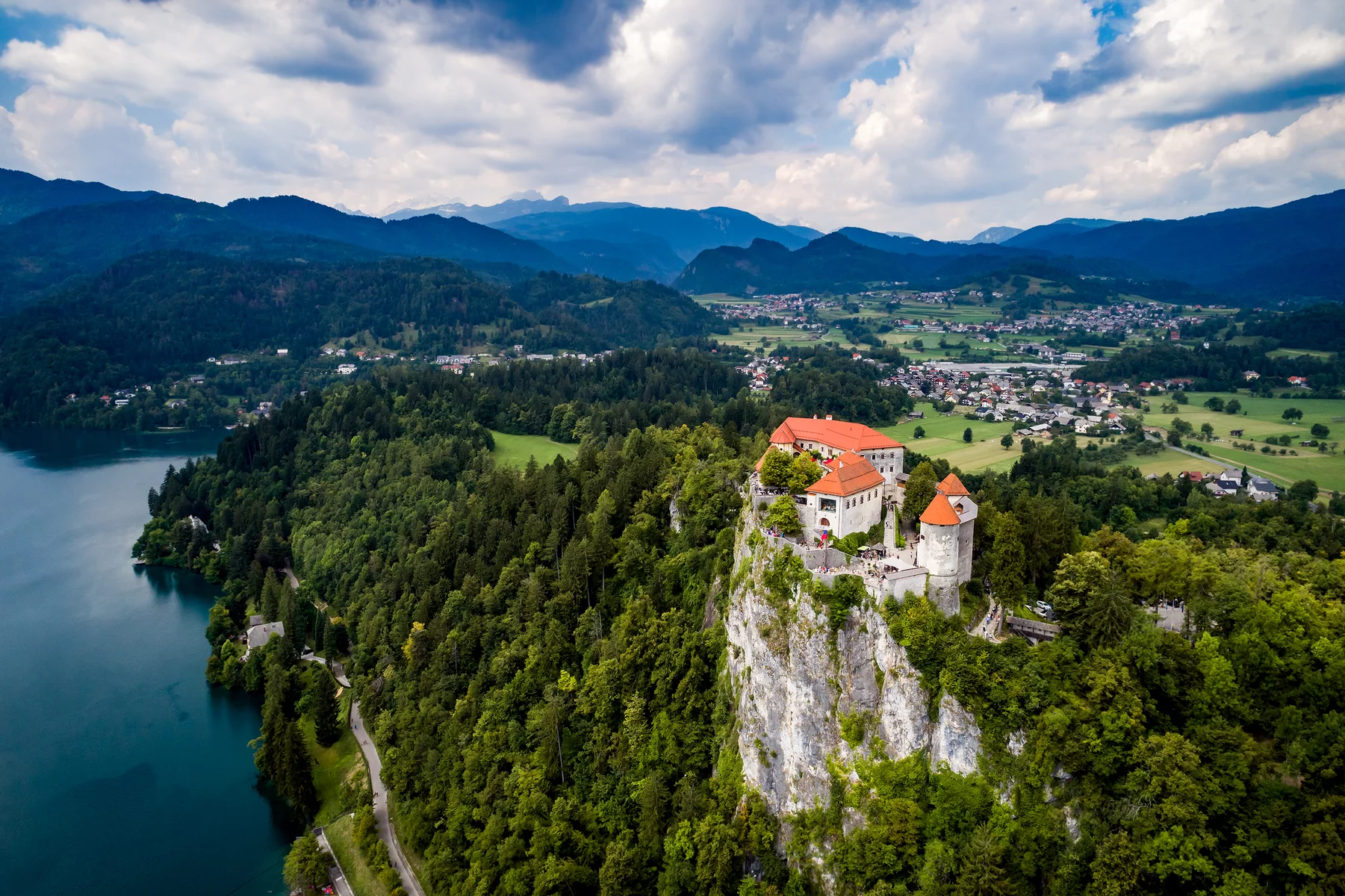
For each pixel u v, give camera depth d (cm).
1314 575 11575
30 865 13250
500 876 11881
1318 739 8150
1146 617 9894
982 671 9475
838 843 10088
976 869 8725
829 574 10800
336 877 12875
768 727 11225
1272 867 7738
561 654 14700
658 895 11075
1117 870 8144
